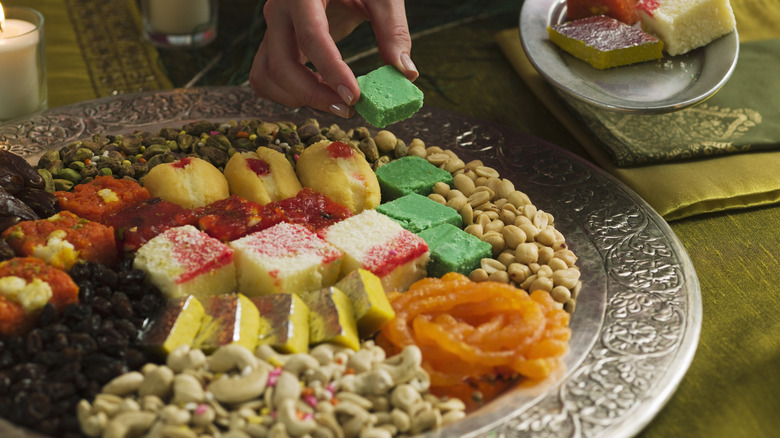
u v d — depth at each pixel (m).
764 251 1.88
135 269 1.55
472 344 1.44
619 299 1.63
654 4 2.28
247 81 2.60
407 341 1.46
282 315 1.44
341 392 1.31
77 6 3.01
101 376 1.32
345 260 1.65
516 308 1.53
